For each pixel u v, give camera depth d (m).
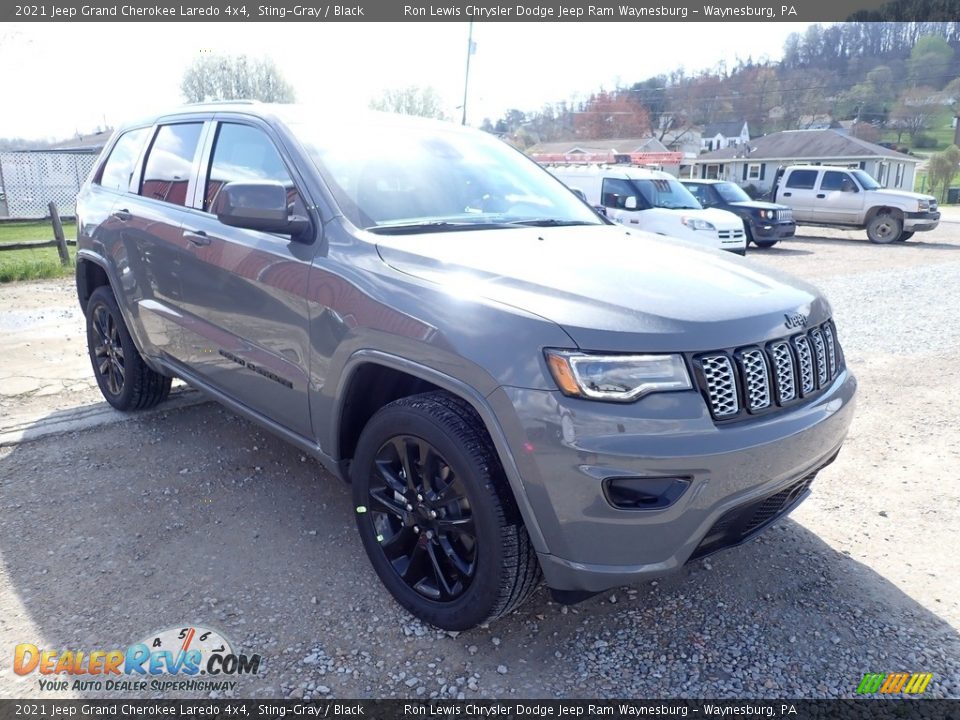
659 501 2.21
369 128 3.59
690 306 2.42
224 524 3.41
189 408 4.92
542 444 2.20
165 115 4.35
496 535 2.36
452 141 3.85
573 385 2.19
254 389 3.40
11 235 16.48
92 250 4.64
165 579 2.97
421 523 2.64
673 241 3.50
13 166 23.38
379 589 2.94
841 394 2.78
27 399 5.09
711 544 2.49
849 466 4.18
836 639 2.69
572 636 2.69
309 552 3.20
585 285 2.48
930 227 17.94
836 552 3.27
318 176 3.10
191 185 3.86
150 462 4.07
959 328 7.61
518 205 3.59
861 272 12.41
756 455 2.30
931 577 3.08
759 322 2.47
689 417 2.23
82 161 24.36
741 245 13.41
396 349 2.56
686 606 2.88
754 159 45.19
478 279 2.53
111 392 4.86
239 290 3.33
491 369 2.29
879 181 44.16
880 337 7.26
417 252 2.73
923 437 4.59
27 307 8.30
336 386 2.84
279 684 2.41
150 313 4.11
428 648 2.60
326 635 2.65
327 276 2.86
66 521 3.41
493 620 2.55
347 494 3.74
